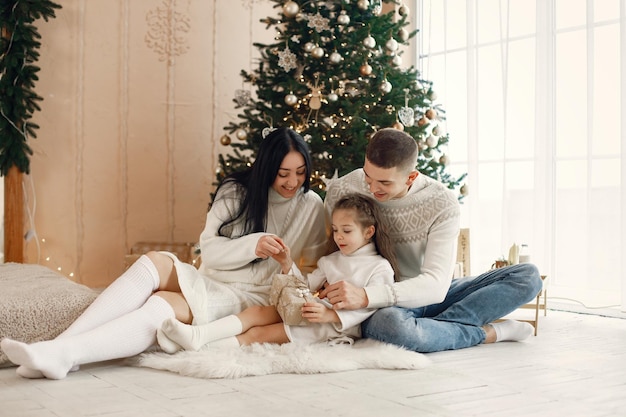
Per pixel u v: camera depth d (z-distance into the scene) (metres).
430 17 4.71
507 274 2.64
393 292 2.38
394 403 1.74
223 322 2.29
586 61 3.85
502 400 1.78
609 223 3.76
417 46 4.80
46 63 4.47
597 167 3.80
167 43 4.80
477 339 2.57
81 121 4.57
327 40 3.89
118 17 4.66
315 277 2.53
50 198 4.48
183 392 1.84
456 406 1.71
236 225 2.57
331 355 2.19
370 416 1.62
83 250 4.58
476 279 2.70
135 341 2.12
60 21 4.50
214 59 4.93
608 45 3.77
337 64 3.84
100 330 2.06
